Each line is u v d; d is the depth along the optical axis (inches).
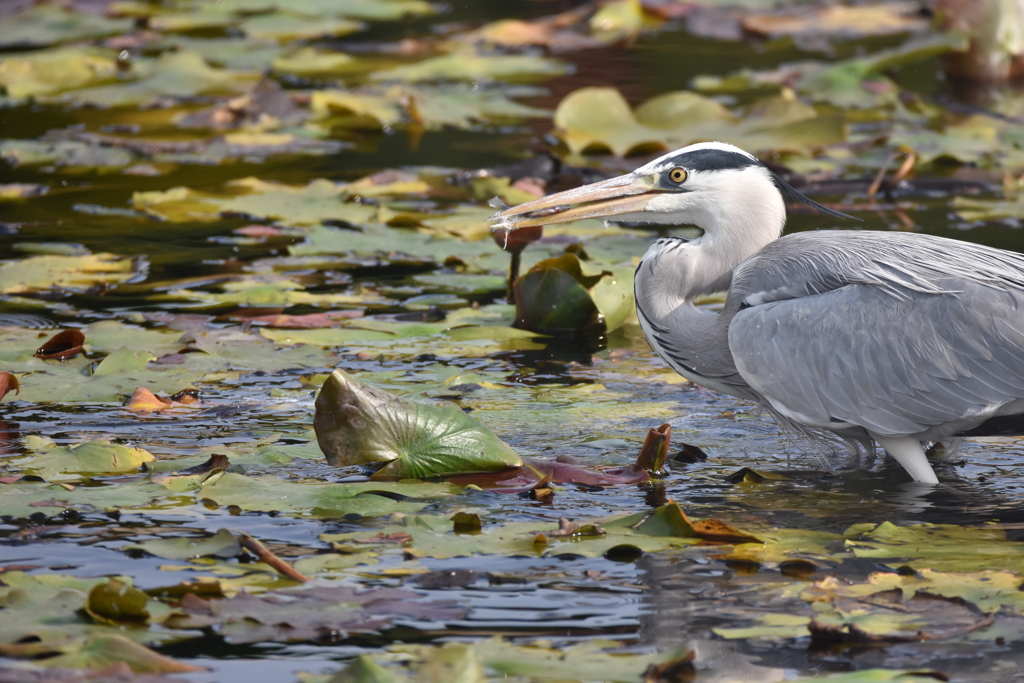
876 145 796.6
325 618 264.1
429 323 516.1
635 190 430.6
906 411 376.5
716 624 269.4
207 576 285.9
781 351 389.1
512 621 269.6
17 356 458.3
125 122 854.5
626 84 951.6
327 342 494.3
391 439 362.3
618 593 284.4
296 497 335.9
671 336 430.6
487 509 336.8
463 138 830.5
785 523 333.4
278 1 1207.6
